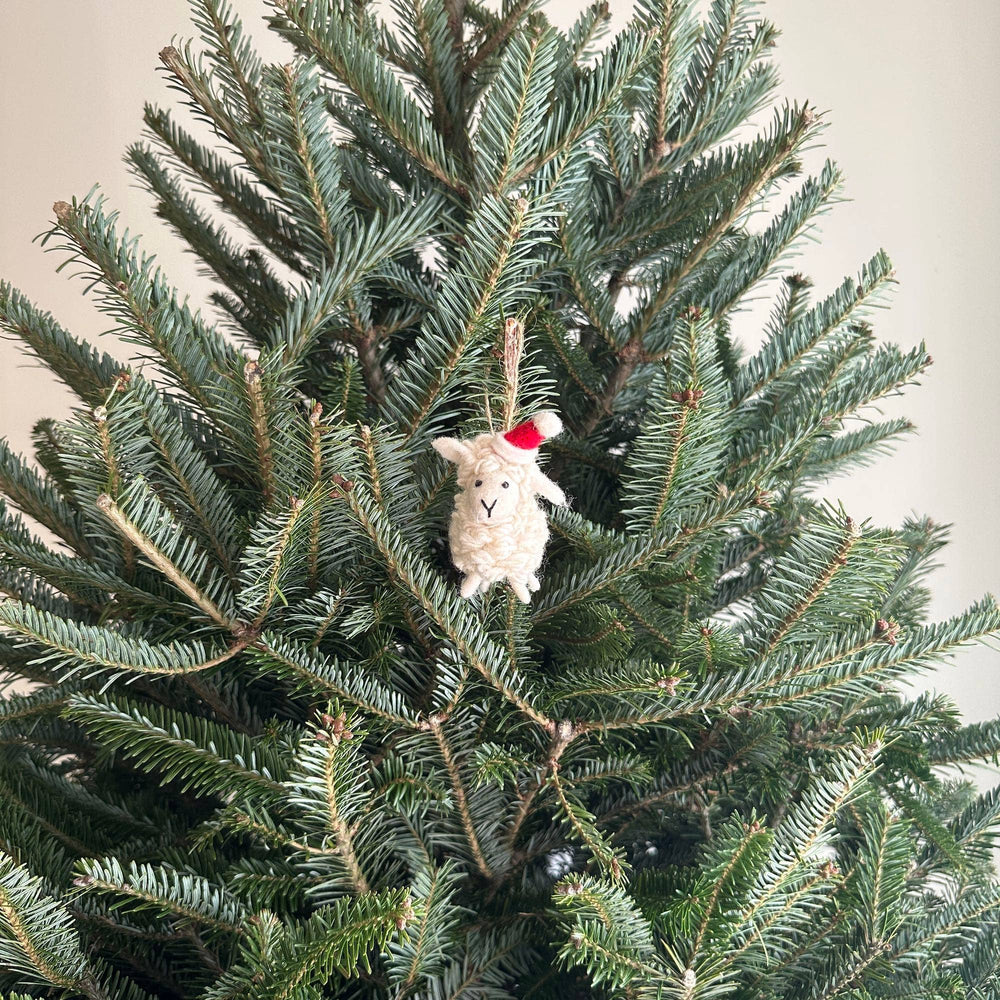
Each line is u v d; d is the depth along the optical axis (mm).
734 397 707
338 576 600
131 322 587
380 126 644
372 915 492
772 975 587
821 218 1449
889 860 592
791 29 1428
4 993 545
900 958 610
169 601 600
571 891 499
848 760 583
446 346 587
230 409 562
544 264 664
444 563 691
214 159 746
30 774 691
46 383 1586
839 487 1479
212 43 643
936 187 1440
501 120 582
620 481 705
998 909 681
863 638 550
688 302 708
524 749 620
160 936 587
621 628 584
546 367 686
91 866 515
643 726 607
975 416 1451
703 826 671
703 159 727
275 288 775
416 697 623
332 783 509
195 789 725
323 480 550
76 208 554
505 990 613
